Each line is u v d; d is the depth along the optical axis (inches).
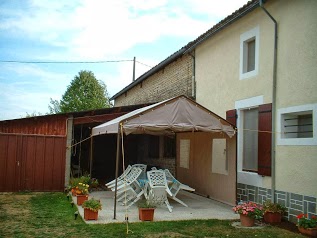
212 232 245.1
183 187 340.2
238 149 354.0
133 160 686.5
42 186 426.3
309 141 260.4
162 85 575.5
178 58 510.6
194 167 429.4
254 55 345.7
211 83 414.3
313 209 254.2
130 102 782.5
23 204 335.9
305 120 287.3
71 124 441.7
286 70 289.0
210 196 386.0
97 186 475.5
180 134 474.0
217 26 373.7
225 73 383.9
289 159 280.2
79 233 233.0
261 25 325.1
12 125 421.1
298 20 278.7
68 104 1174.3
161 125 295.9
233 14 338.3
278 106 296.2
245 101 343.6
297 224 255.8
